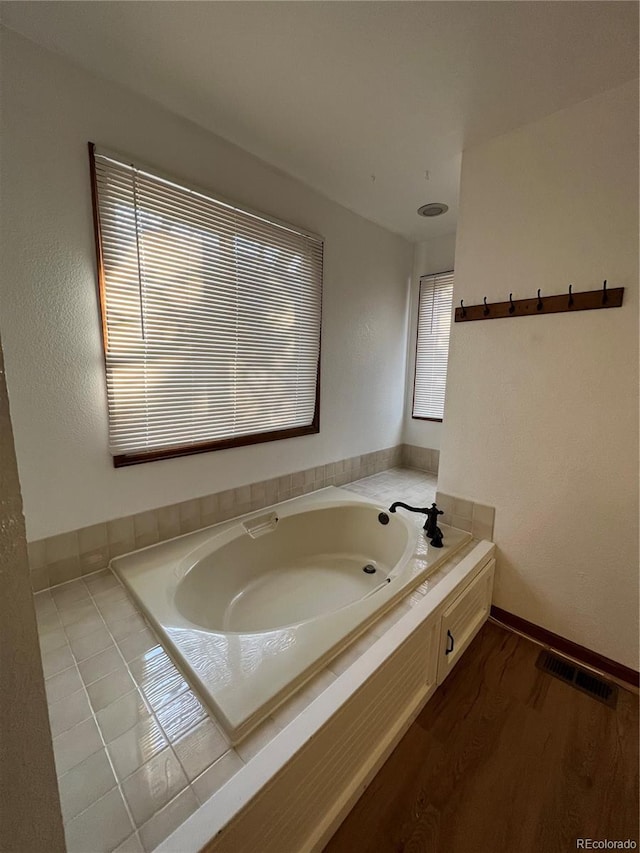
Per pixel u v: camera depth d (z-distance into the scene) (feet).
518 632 5.80
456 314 5.91
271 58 3.95
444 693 4.71
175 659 3.55
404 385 10.18
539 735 4.18
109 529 5.06
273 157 5.82
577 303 4.72
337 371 8.09
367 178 6.41
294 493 7.61
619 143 4.29
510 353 5.42
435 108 4.69
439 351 9.45
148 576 4.78
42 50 3.82
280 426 7.09
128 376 4.92
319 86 4.35
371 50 3.82
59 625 4.02
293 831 2.86
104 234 4.47
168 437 5.47
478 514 6.04
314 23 3.51
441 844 3.22
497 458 5.74
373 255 8.40
